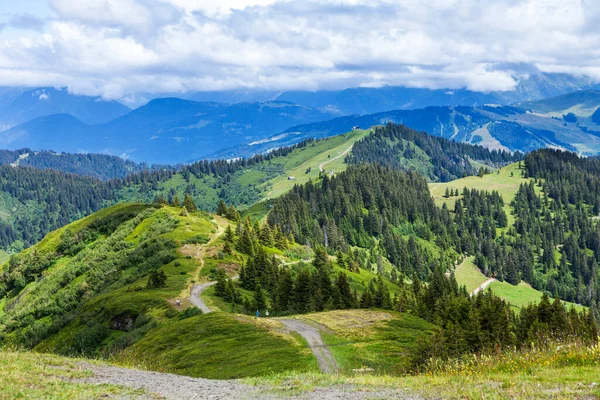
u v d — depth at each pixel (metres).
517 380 23.98
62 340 102.75
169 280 120.06
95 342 93.56
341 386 26.11
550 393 21.03
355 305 114.44
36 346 109.94
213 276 126.19
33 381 24.38
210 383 28.05
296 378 29.03
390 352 55.16
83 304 122.50
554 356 28.75
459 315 68.19
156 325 87.50
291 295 110.88
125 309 98.12
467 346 45.62
